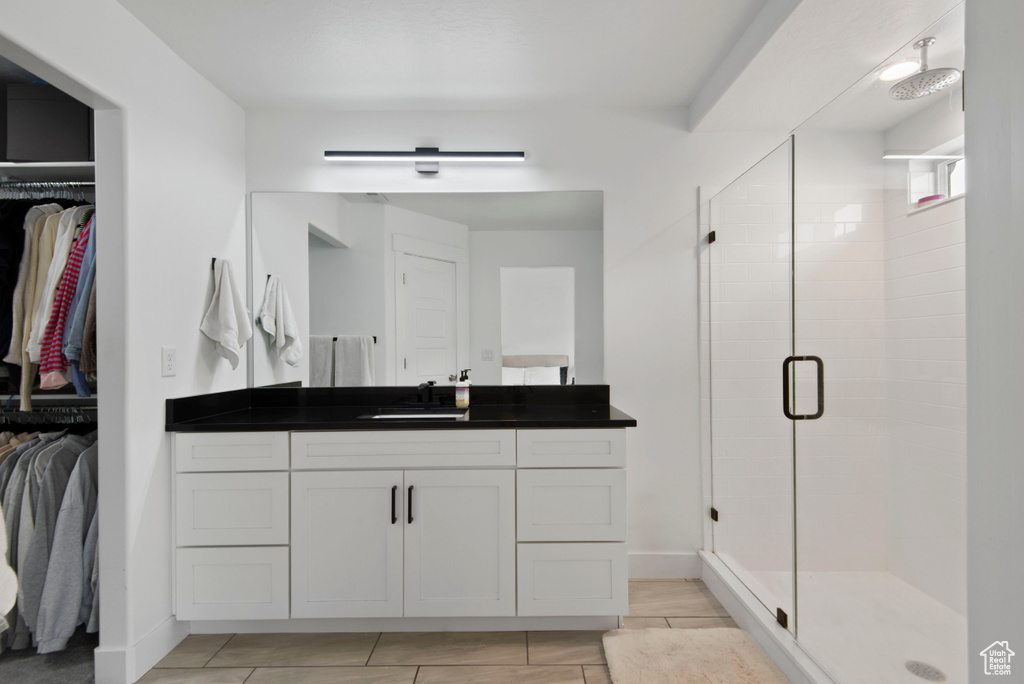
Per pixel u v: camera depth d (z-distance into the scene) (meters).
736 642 1.95
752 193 2.18
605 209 2.61
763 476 2.10
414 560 2.02
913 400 1.29
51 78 1.57
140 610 1.84
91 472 2.01
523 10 1.84
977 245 0.59
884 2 1.59
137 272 1.84
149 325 1.90
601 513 2.02
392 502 2.00
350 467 2.03
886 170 1.37
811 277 1.69
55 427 2.33
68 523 1.90
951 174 1.18
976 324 0.59
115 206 1.79
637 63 2.20
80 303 1.87
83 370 1.86
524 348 2.62
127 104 1.79
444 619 2.08
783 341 1.98
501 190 2.61
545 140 2.61
